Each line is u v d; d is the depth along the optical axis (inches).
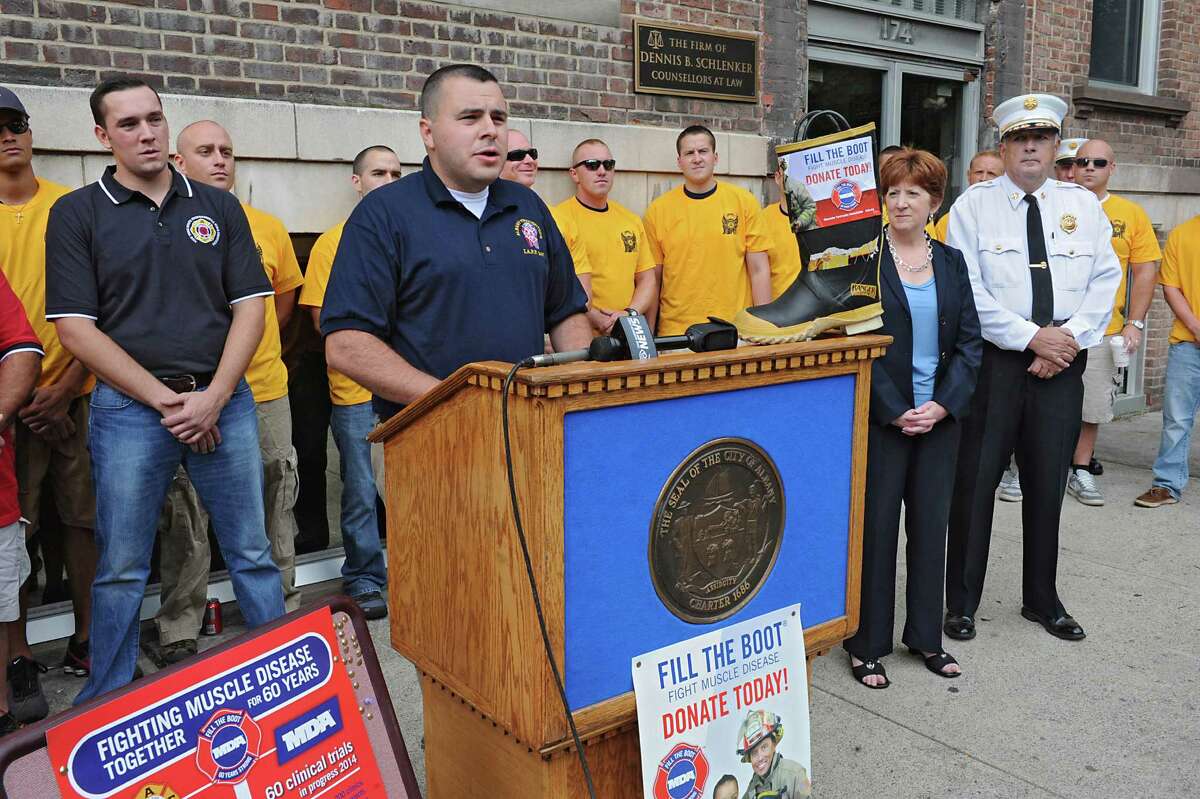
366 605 156.9
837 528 77.6
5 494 112.7
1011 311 145.7
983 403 145.3
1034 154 144.3
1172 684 133.9
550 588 61.1
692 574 68.4
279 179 155.1
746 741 72.6
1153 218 314.5
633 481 64.0
